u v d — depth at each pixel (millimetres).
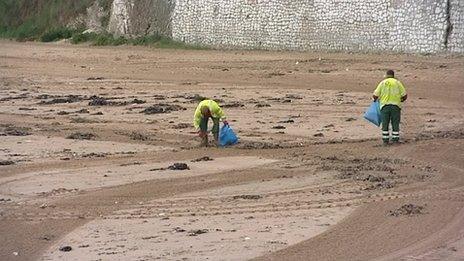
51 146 86312
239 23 180500
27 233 54625
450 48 148875
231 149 82500
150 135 91812
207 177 69812
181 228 54656
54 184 68562
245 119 99688
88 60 176000
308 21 168250
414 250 49156
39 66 168625
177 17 195125
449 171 70438
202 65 157125
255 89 125562
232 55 169375
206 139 84312
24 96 125812
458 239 51188
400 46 154875
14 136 92375
